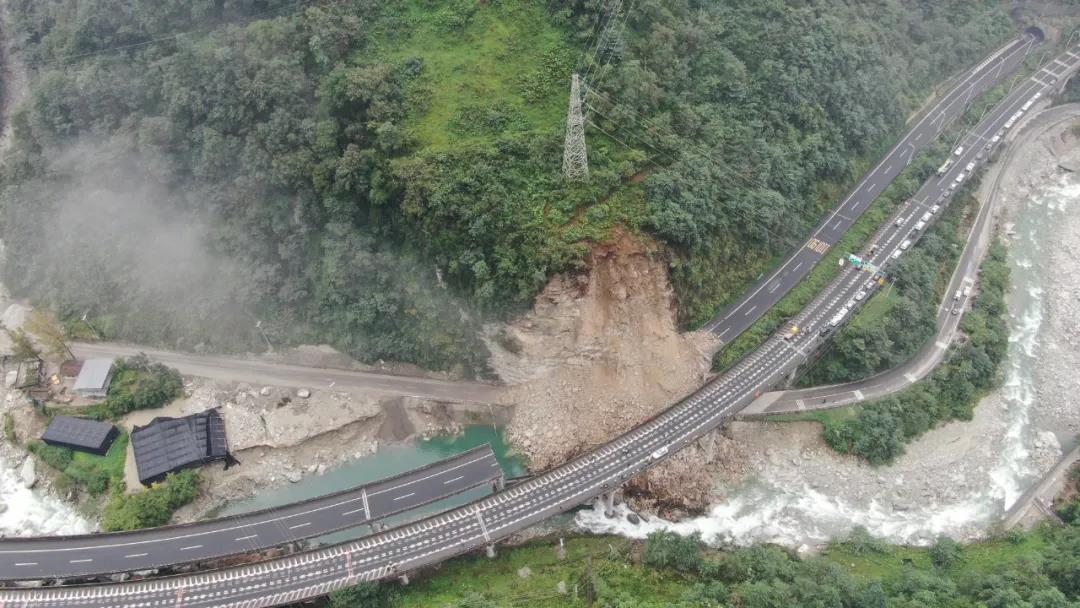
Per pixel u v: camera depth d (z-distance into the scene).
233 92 117.50
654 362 109.44
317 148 114.25
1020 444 115.81
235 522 99.06
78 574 93.31
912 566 99.12
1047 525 103.88
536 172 107.31
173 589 91.56
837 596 86.25
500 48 117.19
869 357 115.25
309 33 118.19
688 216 106.56
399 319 117.25
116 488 106.38
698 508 105.00
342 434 114.00
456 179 106.06
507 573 95.56
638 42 119.75
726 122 123.25
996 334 124.50
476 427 114.62
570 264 102.25
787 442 112.06
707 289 116.06
